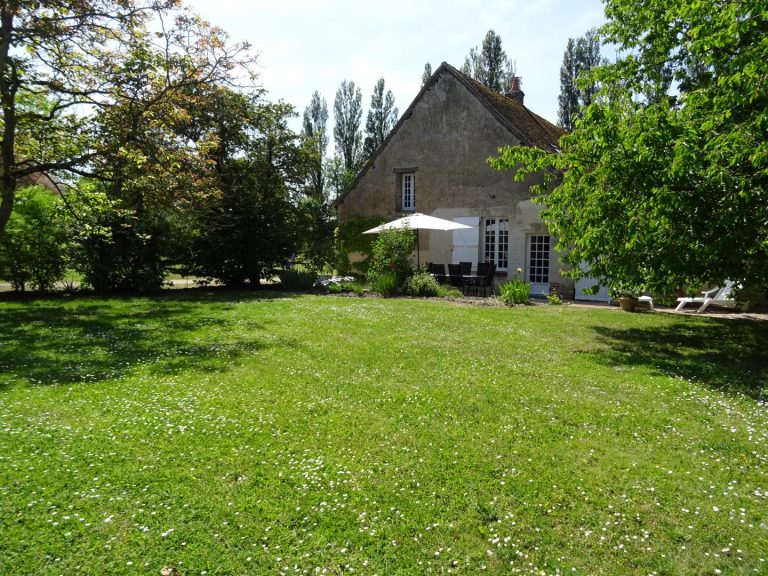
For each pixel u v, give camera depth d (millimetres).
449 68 19938
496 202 19109
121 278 17719
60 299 15828
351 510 3400
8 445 4316
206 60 13500
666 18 8961
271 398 5676
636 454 4348
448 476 3881
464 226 17375
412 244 17984
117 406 5336
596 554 3012
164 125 13242
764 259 8070
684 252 7969
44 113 14883
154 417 5000
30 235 16469
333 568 2842
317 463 4043
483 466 4051
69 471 3863
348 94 46594
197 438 4523
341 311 12727
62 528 3148
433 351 8078
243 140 19844
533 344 8836
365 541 3076
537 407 5461
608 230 8641
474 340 9055
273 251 20234
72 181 15156
